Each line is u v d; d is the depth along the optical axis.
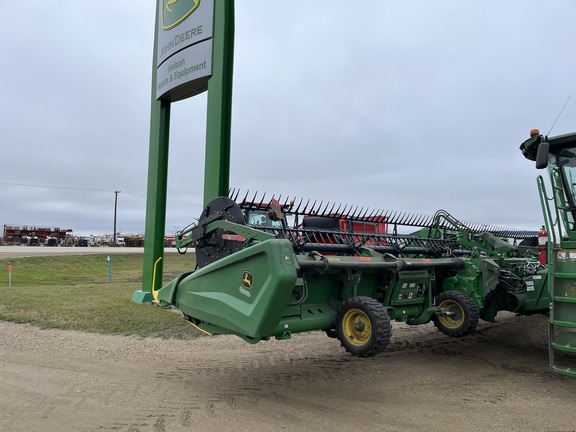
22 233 61.91
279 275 4.46
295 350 7.48
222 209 5.90
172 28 11.98
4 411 4.71
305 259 5.24
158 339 8.20
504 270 7.51
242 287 4.86
